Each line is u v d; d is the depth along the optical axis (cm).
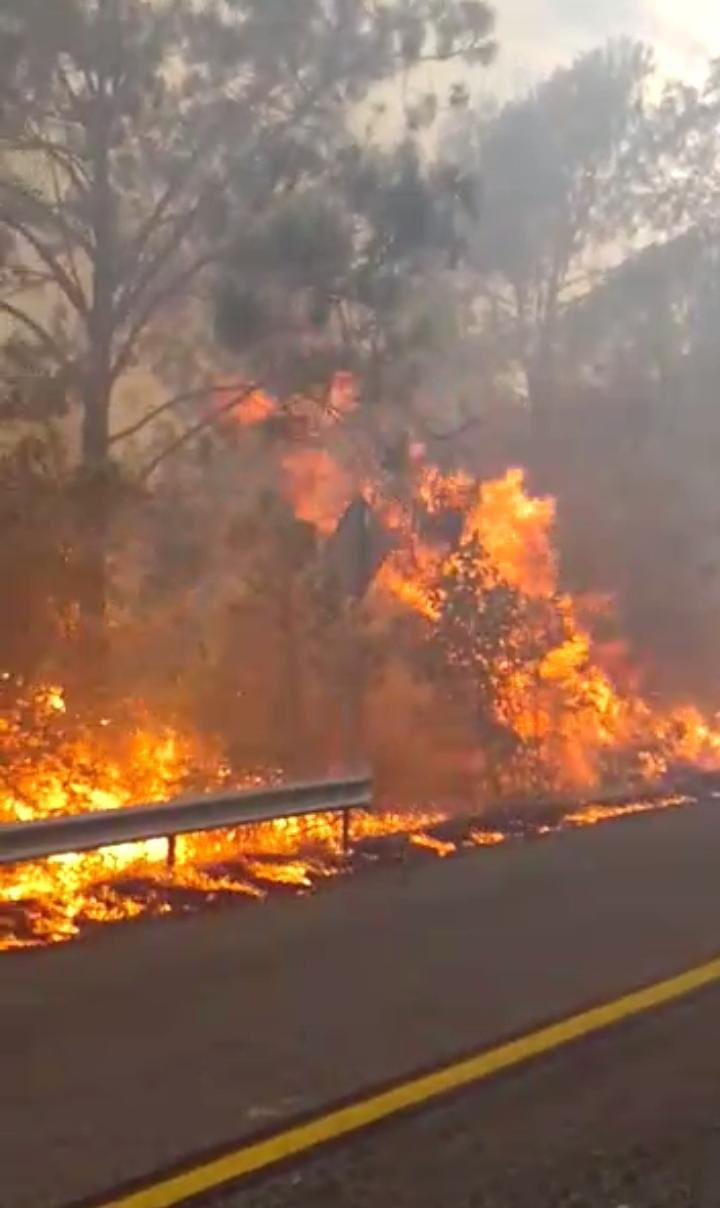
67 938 1140
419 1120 737
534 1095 781
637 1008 946
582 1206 636
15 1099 755
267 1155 680
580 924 1199
